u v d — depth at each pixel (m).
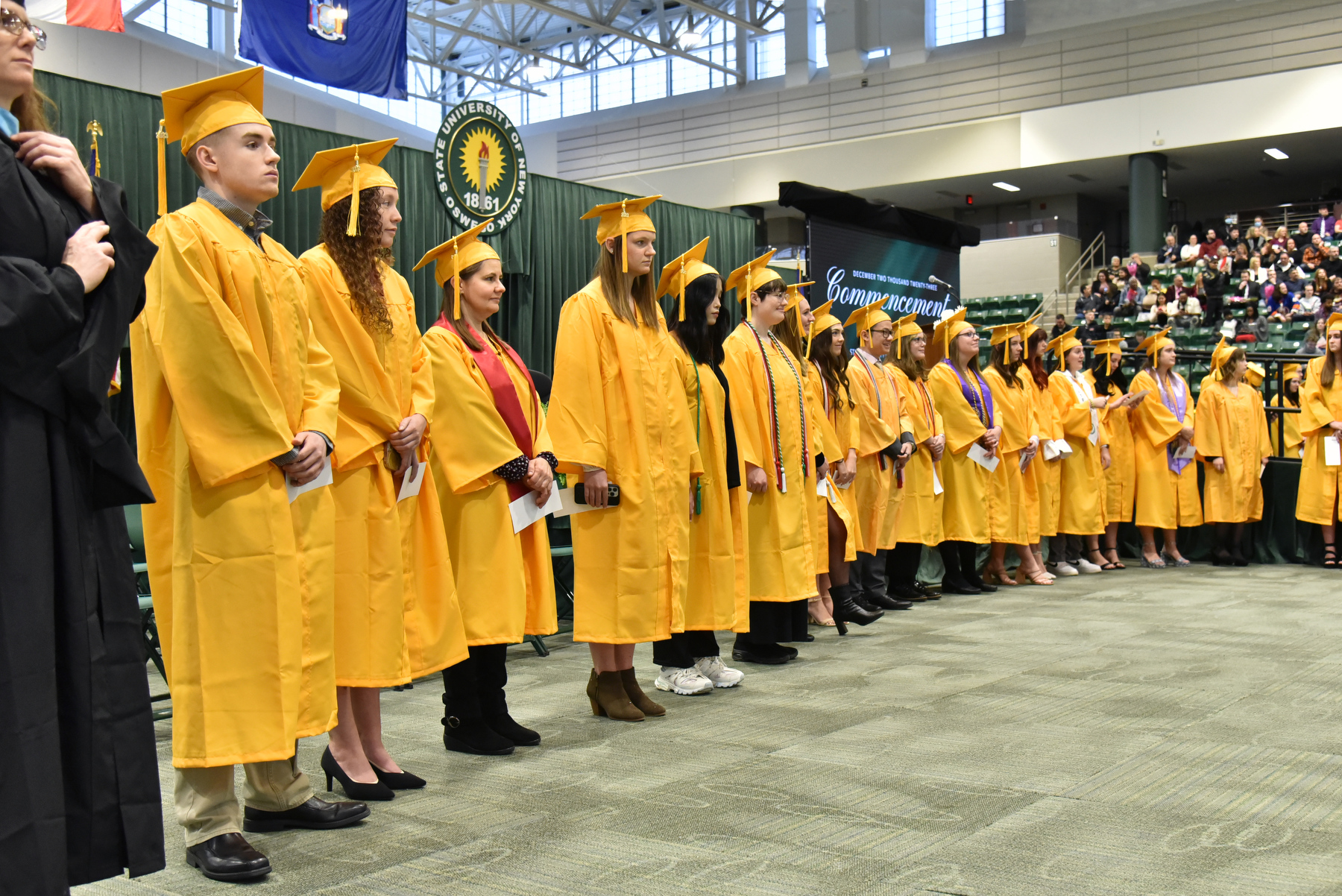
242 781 3.24
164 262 2.37
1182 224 23.08
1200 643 5.22
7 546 1.55
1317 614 6.10
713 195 23.72
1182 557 9.38
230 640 2.38
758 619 4.88
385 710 4.15
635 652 5.49
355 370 2.88
